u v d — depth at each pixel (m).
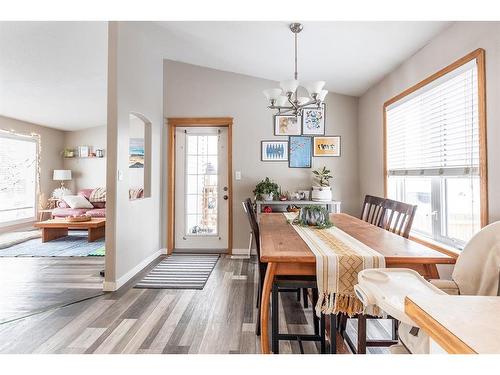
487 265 1.31
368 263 1.54
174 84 4.33
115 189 2.92
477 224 2.00
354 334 2.15
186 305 2.56
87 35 3.36
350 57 3.08
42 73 4.21
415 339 1.08
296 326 2.24
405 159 2.96
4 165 5.74
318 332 2.03
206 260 3.98
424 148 2.61
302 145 4.30
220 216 4.47
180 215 4.47
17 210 6.01
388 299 1.05
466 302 0.81
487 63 1.83
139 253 3.53
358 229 2.34
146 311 2.44
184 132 4.45
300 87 4.31
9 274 3.34
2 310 2.44
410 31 2.38
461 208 2.18
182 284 3.06
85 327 2.16
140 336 2.04
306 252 1.63
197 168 4.47
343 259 1.55
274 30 2.83
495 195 1.78
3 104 5.21
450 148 2.25
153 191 4.02
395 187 3.23
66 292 2.83
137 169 5.18
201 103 4.33
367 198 3.12
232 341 2.00
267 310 1.68
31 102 5.19
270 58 3.54
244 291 2.89
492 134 1.80
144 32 3.49
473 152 2.00
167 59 4.32
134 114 3.51
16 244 4.73
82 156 6.93
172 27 3.28
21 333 2.08
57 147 6.93
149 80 3.80
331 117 4.30
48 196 6.68
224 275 3.38
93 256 4.06
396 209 2.44
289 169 4.31
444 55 2.29
